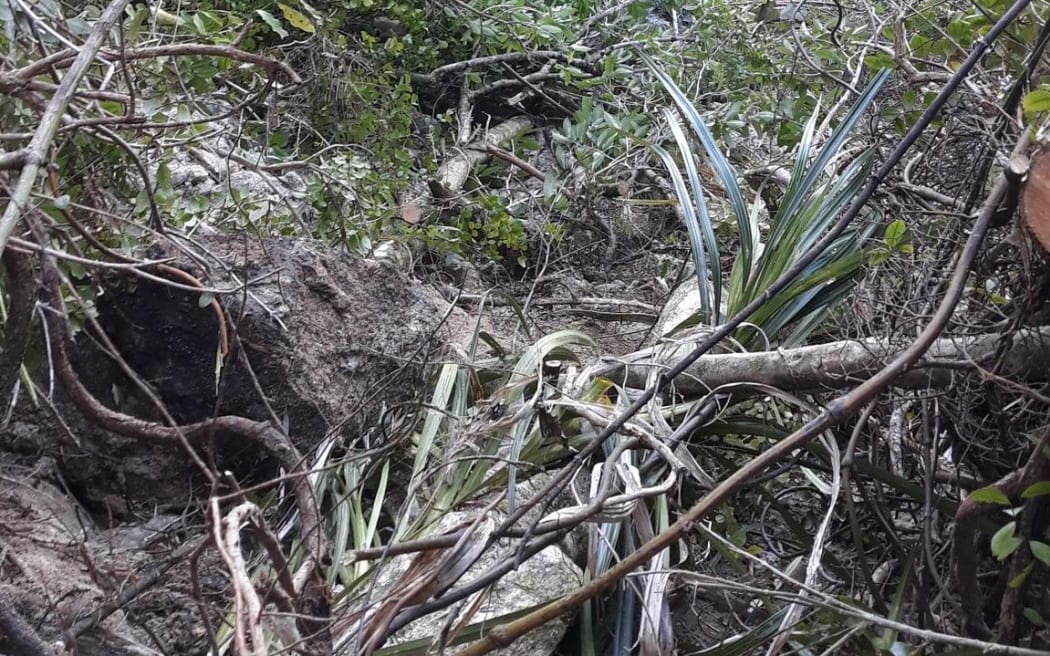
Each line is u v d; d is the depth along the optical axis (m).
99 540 1.88
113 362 2.00
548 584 1.85
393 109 3.62
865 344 1.96
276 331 2.04
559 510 1.81
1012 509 1.58
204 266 1.76
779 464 2.23
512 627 1.54
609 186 4.03
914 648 1.70
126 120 1.63
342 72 3.57
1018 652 1.42
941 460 2.17
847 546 2.27
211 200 2.51
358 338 2.31
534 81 4.63
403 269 3.19
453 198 3.69
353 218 2.92
